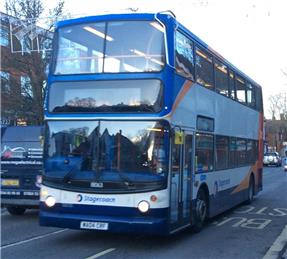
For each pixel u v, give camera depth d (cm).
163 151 927
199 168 1137
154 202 910
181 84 1010
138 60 959
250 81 1756
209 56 1241
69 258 873
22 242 1013
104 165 937
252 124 1797
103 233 1118
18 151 1373
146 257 892
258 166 1922
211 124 1240
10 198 1331
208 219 1321
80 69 988
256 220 1373
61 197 953
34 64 2806
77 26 1008
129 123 943
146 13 976
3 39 2764
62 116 980
